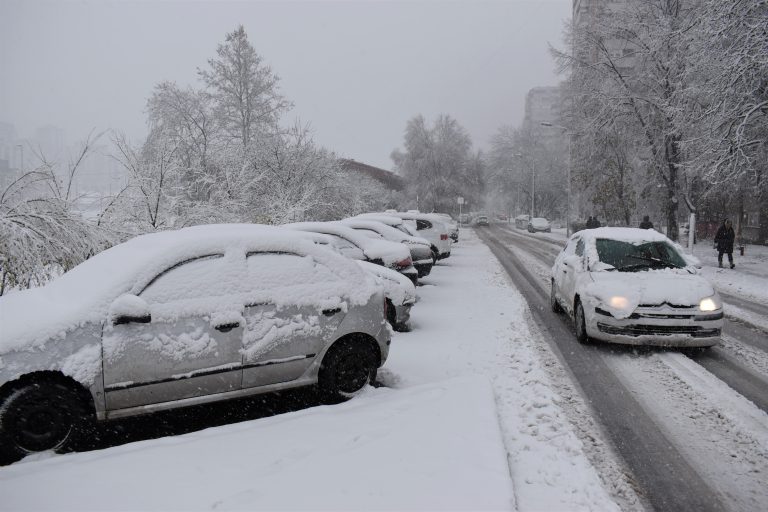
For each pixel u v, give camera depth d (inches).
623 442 166.9
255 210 585.3
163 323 164.1
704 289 269.7
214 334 171.0
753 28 519.5
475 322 347.9
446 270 666.2
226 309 174.2
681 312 257.1
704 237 1235.2
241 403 202.4
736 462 153.5
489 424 163.9
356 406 184.2
